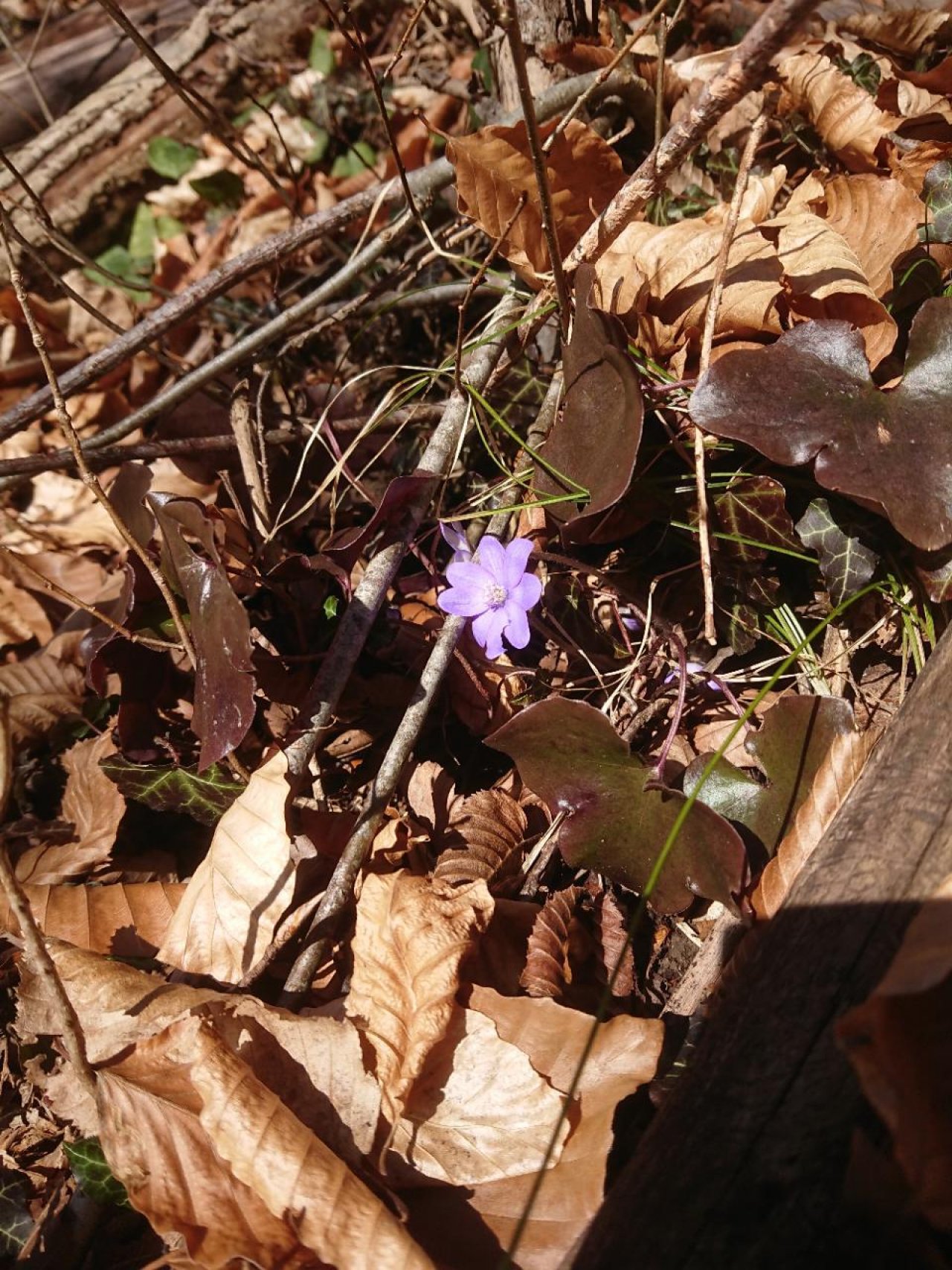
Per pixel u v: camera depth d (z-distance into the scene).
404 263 0.39
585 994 0.27
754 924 0.25
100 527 0.44
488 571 0.29
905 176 0.34
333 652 0.29
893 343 0.29
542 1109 0.24
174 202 0.57
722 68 0.24
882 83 0.37
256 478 0.35
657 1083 0.25
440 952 0.25
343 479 0.38
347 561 0.29
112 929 0.30
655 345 0.31
